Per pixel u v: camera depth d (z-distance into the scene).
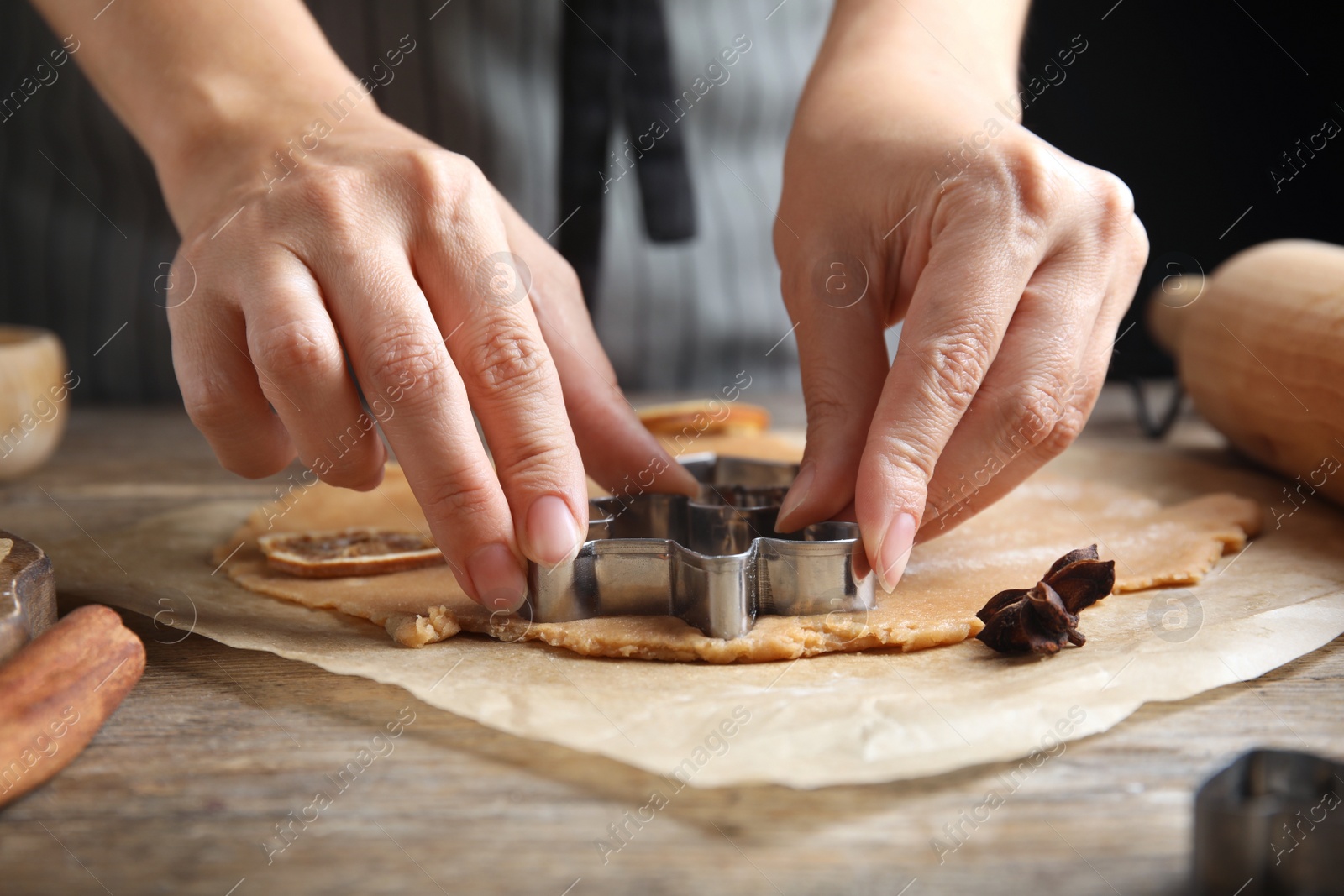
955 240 0.44
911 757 0.37
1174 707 0.40
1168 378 0.79
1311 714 0.39
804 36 0.79
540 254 0.49
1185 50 0.87
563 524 0.42
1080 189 0.45
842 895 0.34
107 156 0.74
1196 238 0.88
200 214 0.45
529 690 0.40
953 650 0.42
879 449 0.43
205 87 0.48
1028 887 0.34
